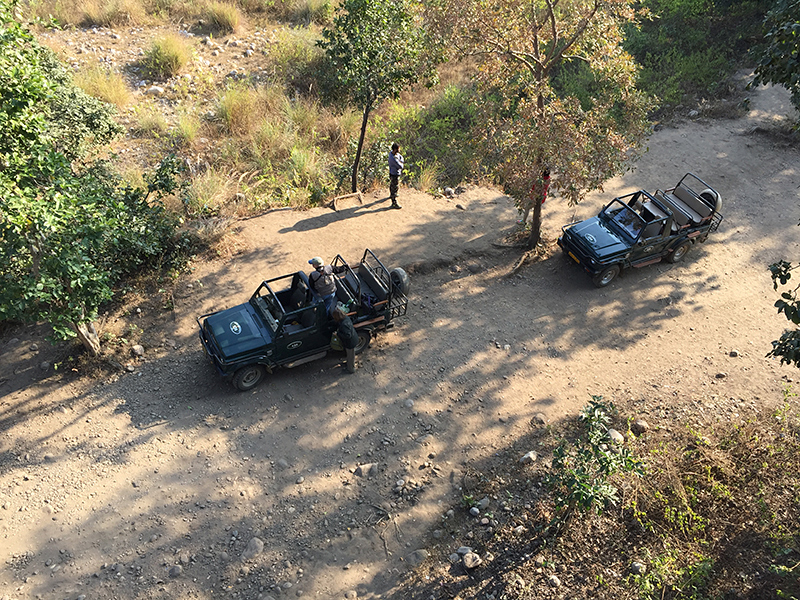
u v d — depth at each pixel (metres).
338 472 9.79
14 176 9.55
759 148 19.59
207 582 8.23
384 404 11.00
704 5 25.48
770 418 10.95
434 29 13.49
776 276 8.28
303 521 9.06
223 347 10.41
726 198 17.36
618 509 9.20
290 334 10.62
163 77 21.16
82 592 8.01
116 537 8.64
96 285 10.19
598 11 13.29
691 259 15.22
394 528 9.05
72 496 9.10
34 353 11.37
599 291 14.09
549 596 8.04
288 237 14.76
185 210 15.16
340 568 8.51
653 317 13.47
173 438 10.04
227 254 14.03
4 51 9.12
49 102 12.23
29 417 10.20
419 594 8.20
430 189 17.27
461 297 13.66
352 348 10.98
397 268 12.71
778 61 8.12
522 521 9.13
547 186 13.52
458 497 9.56
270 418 10.54
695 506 9.22
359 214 15.91
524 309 13.47
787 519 8.98
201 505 9.12
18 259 10.09
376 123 19.92
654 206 14.60
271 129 18.47
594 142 12.84
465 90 21.39
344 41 14.70
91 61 20.98
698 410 11.17
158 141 18.36
